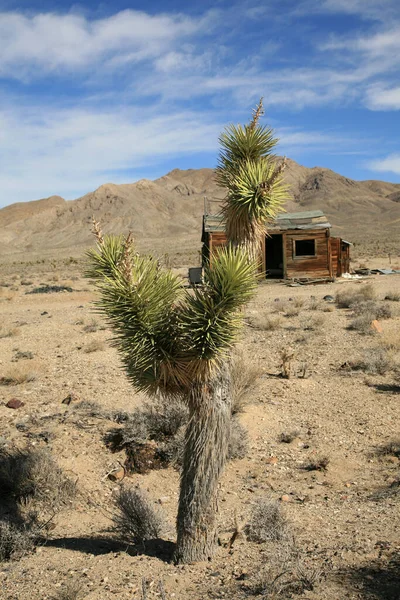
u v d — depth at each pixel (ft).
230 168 17.40
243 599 14.30
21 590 16.99
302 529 20.25
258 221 16.72
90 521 24.02
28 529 22.33
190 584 16.07
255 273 15.42
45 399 37.83
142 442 29.91
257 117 17.75
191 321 15.12
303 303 74.69
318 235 102.22
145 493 24.76
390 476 26.11
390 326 58.44
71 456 28.96
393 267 142.10
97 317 72.23
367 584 14.60
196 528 17.80
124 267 15.35
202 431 17.31
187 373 16.33
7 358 50.78
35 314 79.15
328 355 48.75
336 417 34.65
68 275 159.22
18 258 405.39
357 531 19.30
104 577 17.25
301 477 27.22
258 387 39.83
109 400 37.35
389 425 32.73
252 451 30.66
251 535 19.98
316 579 14.89
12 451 28.66
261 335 57.47
